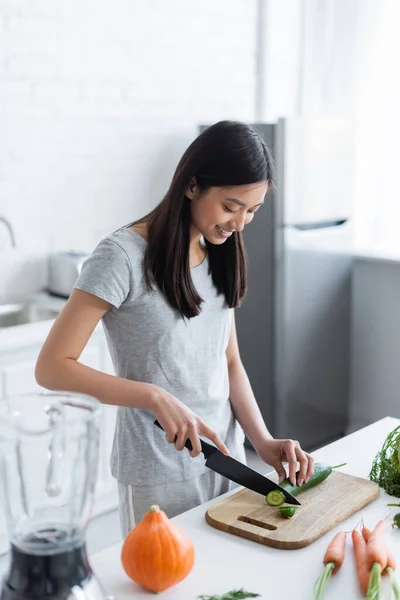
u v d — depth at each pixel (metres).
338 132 3.66
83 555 1.09
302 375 3.80
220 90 3.96
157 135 3.74
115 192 3.62
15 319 3.28
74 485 1.05
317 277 3.75
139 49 3.59
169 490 1.74
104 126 3.53
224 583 1.28
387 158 3.79
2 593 1.10
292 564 1.34
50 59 3.29
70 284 3.32
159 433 1.72
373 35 3.71
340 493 1.57
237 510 1.50
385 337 3.93
